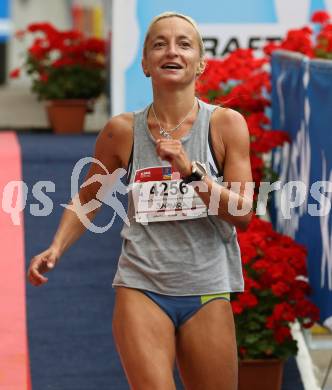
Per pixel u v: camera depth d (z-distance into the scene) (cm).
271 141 1370
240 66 1473
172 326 809
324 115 1130
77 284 1467
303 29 1564
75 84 2462
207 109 814
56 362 1228
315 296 1152
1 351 1241
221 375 808
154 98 816
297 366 1241
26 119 2653
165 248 803
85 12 3753
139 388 785
